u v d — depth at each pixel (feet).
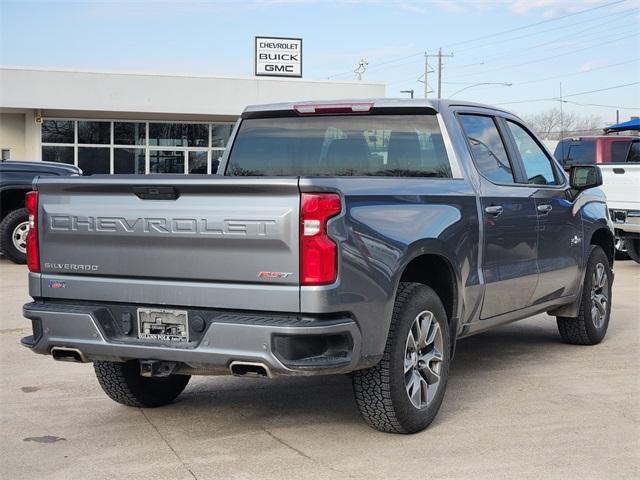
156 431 16.58
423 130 18.67
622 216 43.24
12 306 31.63
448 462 14.55
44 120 93.20
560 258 22.16
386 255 14.80
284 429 16.63
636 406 18.17
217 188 14.03
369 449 15.29
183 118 96.32
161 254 14.67
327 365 13.71
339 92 94.94
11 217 44.47
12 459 14.92
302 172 19.95
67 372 21.56
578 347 24.64
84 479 13.89
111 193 15.16
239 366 13.98
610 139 50.75
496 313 19.38
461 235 17.28
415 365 15.99
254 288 13.87
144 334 15.06
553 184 22.56
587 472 14.06
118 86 89.04
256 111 20.38
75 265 15.60
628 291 36.04
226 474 14.06
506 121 20.99
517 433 16.22
